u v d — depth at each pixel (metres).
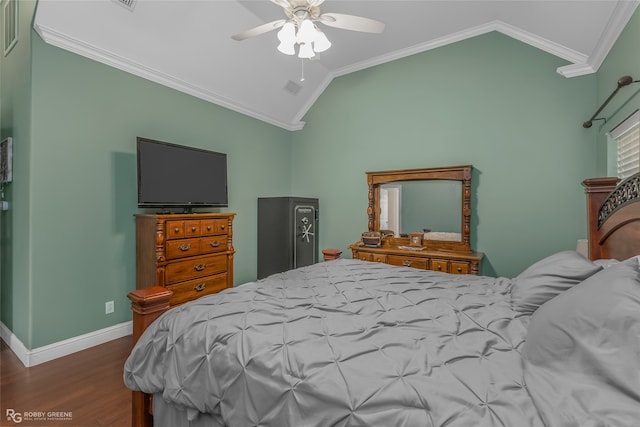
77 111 2.46
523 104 3.09
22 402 1.82
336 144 4.34
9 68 2.58
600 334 0.76
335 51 3.74
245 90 3.80
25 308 2.28
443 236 3.47
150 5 2.51
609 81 2.45
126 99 2.79
